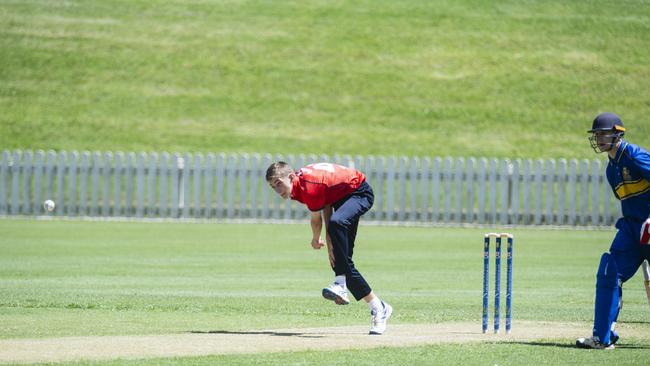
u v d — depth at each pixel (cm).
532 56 13625
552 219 9506
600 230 9244
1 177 9956
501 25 14438
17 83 12838
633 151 3316
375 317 3662
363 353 3170
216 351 3194
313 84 12950
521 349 3275
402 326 3916
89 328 3734
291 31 14250
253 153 11219
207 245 7506
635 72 13275
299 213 9706
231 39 14025
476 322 4078
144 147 11419
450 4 15088
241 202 9725
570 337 3588
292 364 2959
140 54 13600
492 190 9538
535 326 3944
